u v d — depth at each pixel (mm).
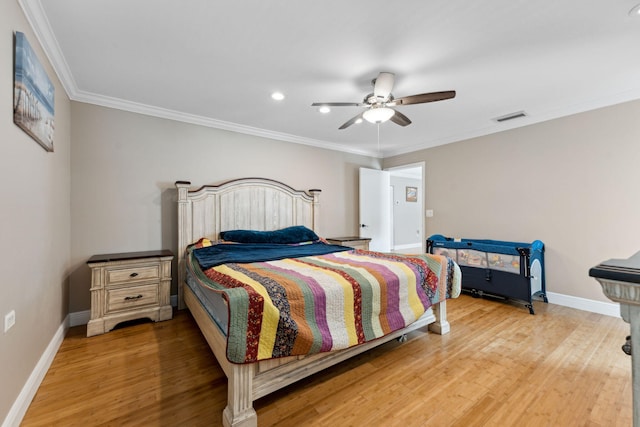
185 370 1964
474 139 4078
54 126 2184
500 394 1710
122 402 1628
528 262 3059
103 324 2557
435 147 4605
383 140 4590
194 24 1789
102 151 2906
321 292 1746
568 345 2320
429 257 2561
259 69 2344
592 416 1520
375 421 1489
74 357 2131
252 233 3496
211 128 3617
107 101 2898
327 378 1880
